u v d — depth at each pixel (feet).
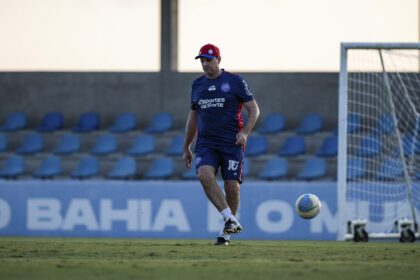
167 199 115.75
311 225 111.04
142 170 160.97
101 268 31.68
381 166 125.59
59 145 167.22
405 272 30.68
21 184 120.26
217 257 40.04
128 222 116.57
